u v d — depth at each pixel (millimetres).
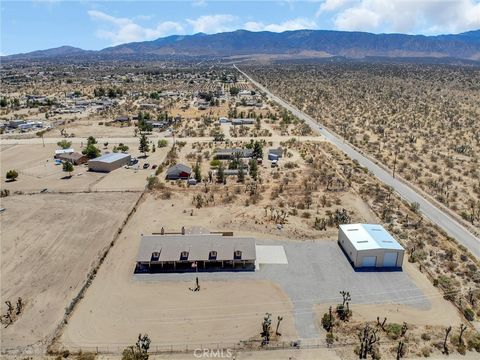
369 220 82375
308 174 109812
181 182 103938
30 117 194125
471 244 73438
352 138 148000
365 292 59406
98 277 62875
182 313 54938
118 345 49344
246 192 97000
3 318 53844
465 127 164500
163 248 66438
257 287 60500
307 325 52719
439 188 99500
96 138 152500
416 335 50875
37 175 111312
